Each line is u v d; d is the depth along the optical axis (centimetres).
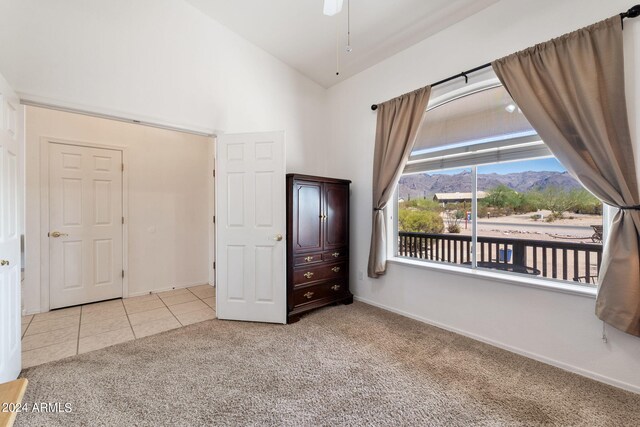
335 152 402
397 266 322
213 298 378
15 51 206
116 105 249
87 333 269
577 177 198
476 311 257
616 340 188
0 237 171
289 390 184
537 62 213
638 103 179
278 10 285
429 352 234
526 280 231
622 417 161
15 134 198
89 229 353
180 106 286
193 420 158
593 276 213
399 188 343
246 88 336
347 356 227
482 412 165
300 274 307
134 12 259
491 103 261
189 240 438
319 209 326
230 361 219
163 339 256
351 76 378
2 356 171
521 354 229
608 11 188
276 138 294
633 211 175
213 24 309
